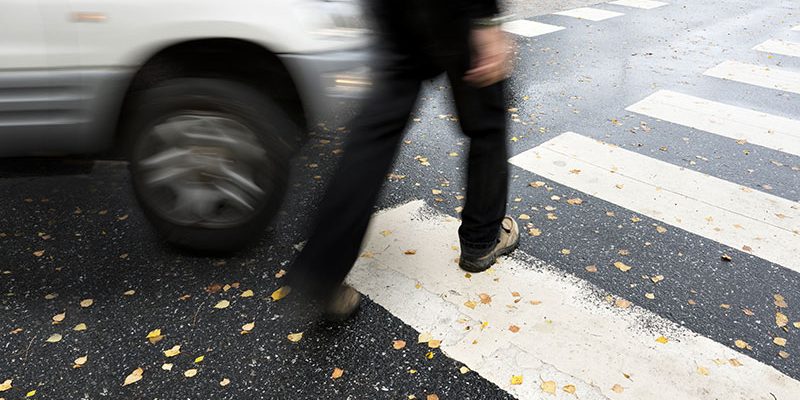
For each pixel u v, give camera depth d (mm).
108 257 3184
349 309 2689
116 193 3766
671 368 2486
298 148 3215
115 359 2527
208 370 2467
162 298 2887
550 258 3215
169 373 2453
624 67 6723
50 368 2479
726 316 2816
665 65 6840
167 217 3117
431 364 2488
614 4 10133
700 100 5770
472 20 2096
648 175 4219
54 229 3410
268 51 2836
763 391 2385
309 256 2318
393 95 2240
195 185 3037
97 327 2705
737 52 7430
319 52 2859
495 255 3084
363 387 2381
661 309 2846
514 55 7004
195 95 2875
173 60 2863
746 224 3623
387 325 2701
